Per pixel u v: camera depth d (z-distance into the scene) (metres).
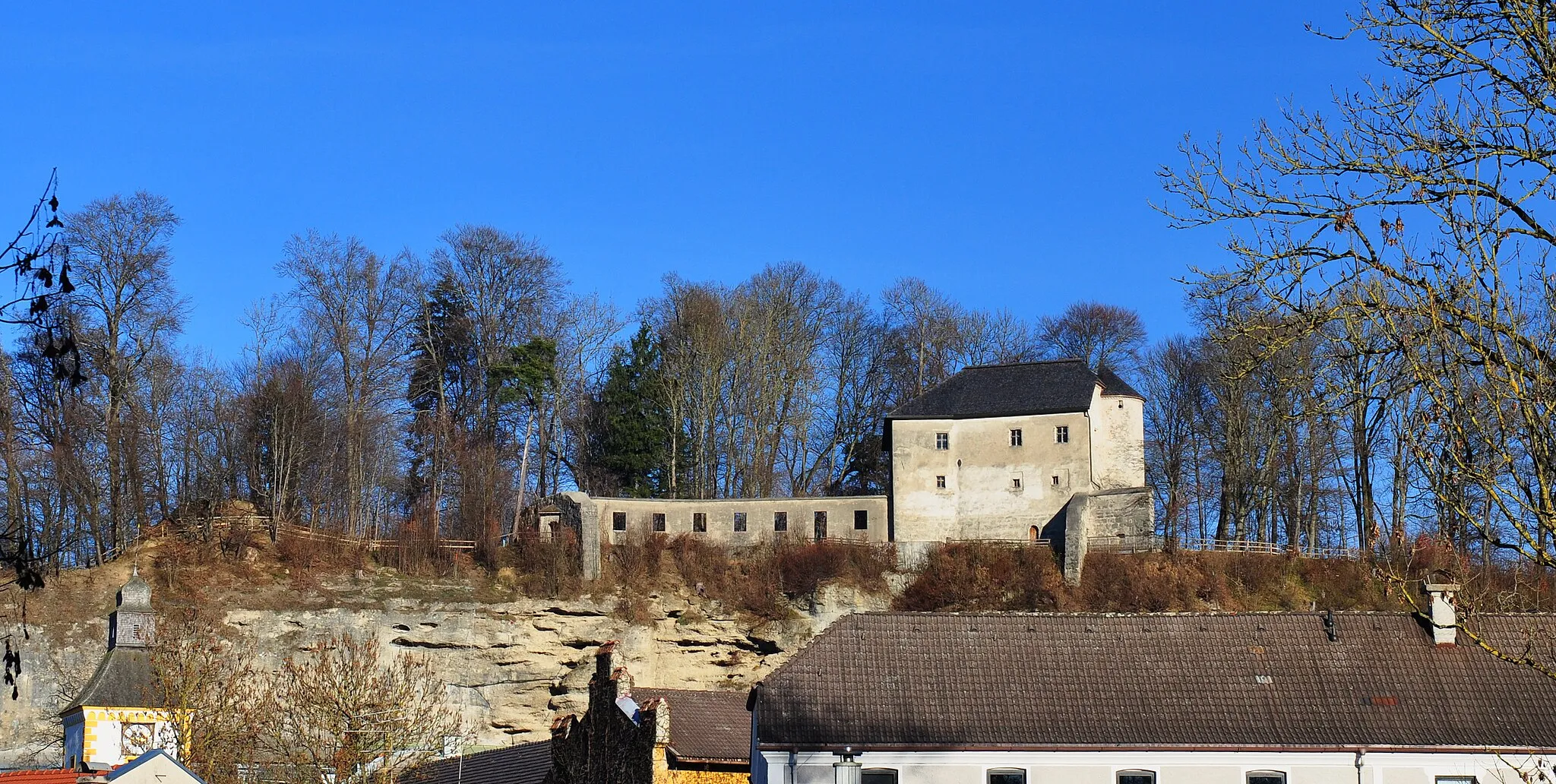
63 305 23.12
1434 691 45.62
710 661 89.75
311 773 50.97
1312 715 45.25
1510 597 22.44
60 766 70.62
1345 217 20.52
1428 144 20.09
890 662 47.50
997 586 90.25
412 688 59.75
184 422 95.31
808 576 91.00
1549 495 18.23
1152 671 47.09
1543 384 18.84
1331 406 21.16
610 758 47.19
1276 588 88.62
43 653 78.88
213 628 77.88
